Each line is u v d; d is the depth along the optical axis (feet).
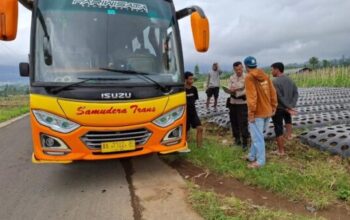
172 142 17.54
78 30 16.85
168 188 16.96
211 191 15.97
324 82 87.97
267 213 13.23
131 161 22.07
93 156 16.10
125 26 17.57
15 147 29.01
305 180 16.44
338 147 20.83
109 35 17.21
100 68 16.55
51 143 15.88
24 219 14.33
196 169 19.83
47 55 16.14
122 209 14.82
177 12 19.62
